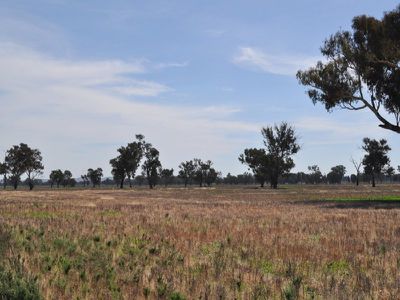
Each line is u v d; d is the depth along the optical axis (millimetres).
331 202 42500
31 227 16781
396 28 44062
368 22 45688
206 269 9555
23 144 139750
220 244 13445
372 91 48844
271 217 23906
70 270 9617
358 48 46906
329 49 48188
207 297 7402
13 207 30422
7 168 139875
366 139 135250
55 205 33594
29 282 7602
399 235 16031
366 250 12500
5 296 7121
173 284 8305
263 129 120625
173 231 16531
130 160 149125
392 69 47062
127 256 11359
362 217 24016
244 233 16047
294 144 119438
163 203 39312
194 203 39938
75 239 13812
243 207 33625
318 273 9609
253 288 8117
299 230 17172
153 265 10141
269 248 12641
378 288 8141
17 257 10219
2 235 13016
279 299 7617
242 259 11141
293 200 47844
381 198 52562
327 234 16125
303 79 49656
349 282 8688
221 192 84812
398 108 47594
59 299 7402
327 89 48125
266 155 123250
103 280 8789
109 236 14688
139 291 7965
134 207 32125
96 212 26422
